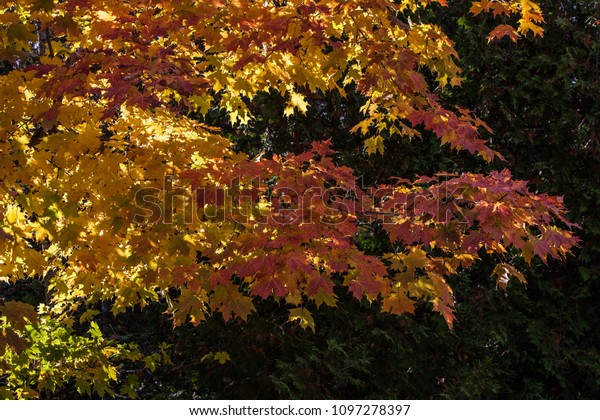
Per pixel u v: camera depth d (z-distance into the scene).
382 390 6.22
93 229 3.16
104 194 2.95
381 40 3.39
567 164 6.36
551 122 6.47
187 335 6.80
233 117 4.14
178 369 6.93
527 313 6.56
